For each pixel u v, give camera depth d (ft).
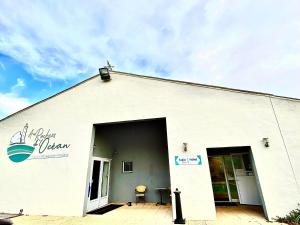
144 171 29.86
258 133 19.26
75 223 17.75
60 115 26.20
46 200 22.16
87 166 22.53
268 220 16.48
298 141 18.17
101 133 28.86
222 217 18.25
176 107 22.35
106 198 28.09
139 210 22.99
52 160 23.95
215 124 20.56
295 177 17.21
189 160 19.79
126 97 24.64
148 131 31.76
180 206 17.24
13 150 26.27
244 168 24.94
